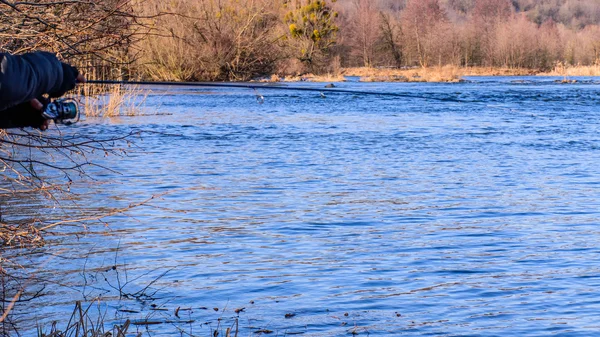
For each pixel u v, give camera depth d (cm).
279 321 812
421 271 998
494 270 1002
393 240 1166
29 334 753
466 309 852
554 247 1122
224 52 5888
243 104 4262
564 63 12269
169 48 5566
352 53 12294
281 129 2883
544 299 884
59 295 862
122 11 850
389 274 984
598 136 2681
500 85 6862
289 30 8675
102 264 992
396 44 12500
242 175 1794
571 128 2983
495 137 2650
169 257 1053
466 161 2053
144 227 1227
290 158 2092
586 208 1412
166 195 1518
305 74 8362
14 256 934
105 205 1380
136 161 1978
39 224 1109
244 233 1207
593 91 5741
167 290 908
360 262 1041
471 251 1101
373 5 12756
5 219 1182
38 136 802
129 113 3403
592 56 12312
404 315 832
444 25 12412
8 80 417
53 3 788
